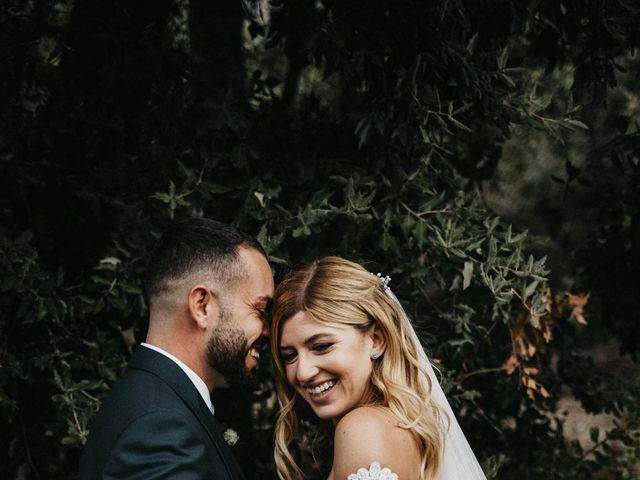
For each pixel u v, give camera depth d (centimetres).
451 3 315
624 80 437
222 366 211
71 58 333
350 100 327
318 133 342
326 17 315
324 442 346
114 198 322
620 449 414
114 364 324
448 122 344
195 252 211
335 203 339
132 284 320
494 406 386
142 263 325
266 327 222
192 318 209
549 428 391
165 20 355
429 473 218
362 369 225
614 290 400
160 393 199
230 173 332
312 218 310
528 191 441
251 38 372
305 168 329
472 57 331
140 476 187
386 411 220
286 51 340
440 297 386
